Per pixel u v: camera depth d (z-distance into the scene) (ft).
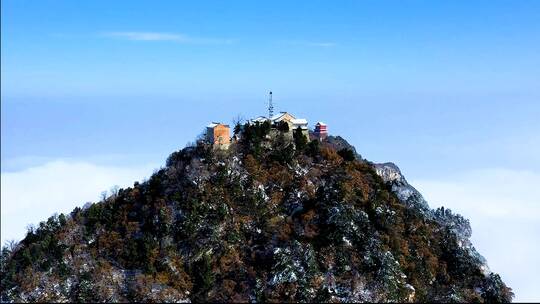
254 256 538.06
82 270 526.57
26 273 523.29
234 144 629.10
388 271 520.01
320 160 635.66
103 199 613.52
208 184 574.97
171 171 604.08
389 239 552.82
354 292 508.94
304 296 502.38
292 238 547.49
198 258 535.19
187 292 513.86
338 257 527.81
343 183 593.42
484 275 590.96
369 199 593.01
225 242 542.16
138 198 597.11
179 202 564.71
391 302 508.12
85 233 563.48
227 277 524.52
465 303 538.06
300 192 588.91
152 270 520.83
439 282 562.25
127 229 560.20
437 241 604.49
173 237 546.67
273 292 504.84
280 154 618.44
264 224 559.79
